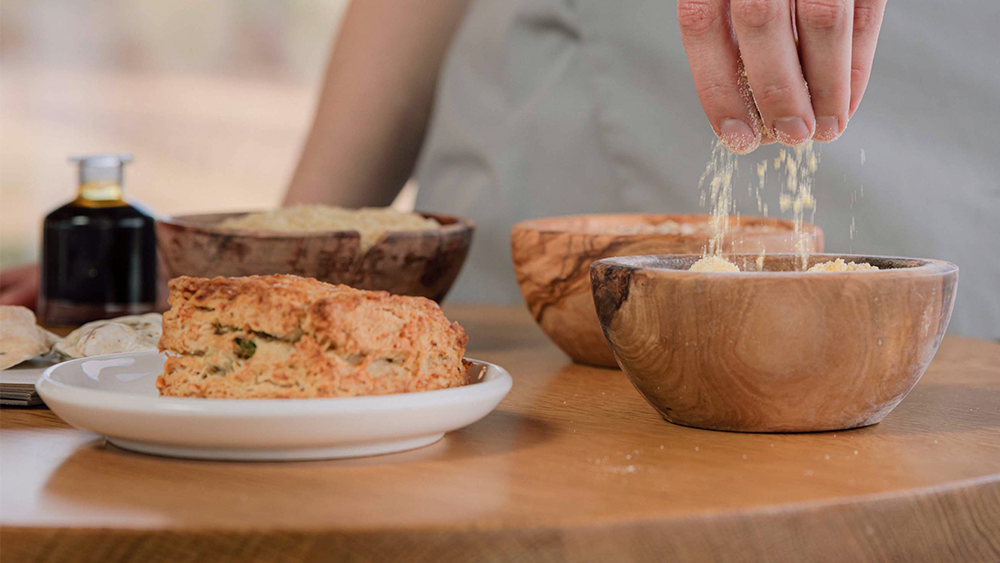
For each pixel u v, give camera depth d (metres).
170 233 0.80
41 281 0.89
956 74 1.05
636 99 1.15
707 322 0.61
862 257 0.66
